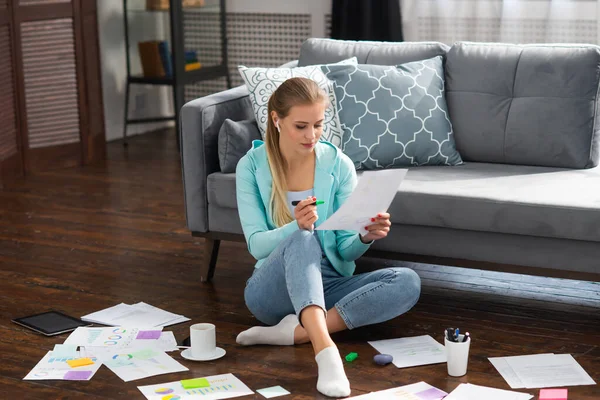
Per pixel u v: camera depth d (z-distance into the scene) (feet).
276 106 9.31
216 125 11.79
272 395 8.66
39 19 17.69
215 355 9.52
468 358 9.43
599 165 11.82
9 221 14.75
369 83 11.92
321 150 9.88
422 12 18.29
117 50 20.43
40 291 11.66
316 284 8.91
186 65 19.77
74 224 14.55
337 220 8.84
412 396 8.50
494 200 10.18
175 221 14.64
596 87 11.57
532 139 11.75
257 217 9.85
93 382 9.02
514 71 11.95
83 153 18.66
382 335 10.05
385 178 8.59
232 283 11.93
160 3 19.99
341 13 18.84
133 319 10.63
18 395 8.77
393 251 10.95
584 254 10.00
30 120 17.83
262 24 20.26
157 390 8.78
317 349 8.74
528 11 17.38
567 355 9.44
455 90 12.23
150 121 20.70
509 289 11.44
